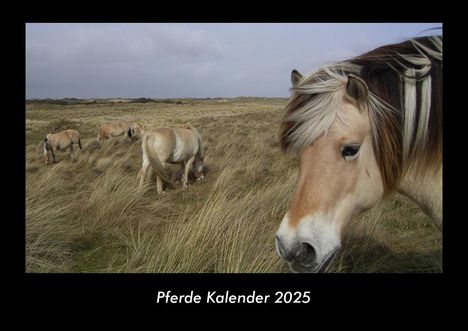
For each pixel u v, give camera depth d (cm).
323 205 185
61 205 488
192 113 3659
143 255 344
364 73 203
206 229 345
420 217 428
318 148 185
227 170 644
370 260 330
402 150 199
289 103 204
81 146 1196
